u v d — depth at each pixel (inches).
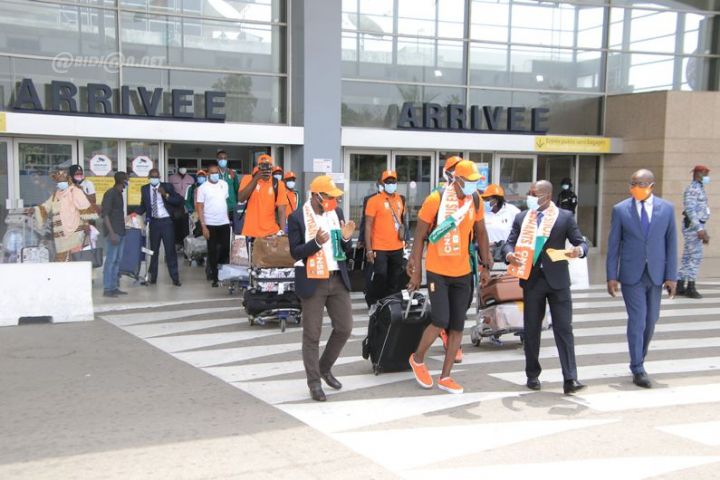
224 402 235.3
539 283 248.1
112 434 203.2
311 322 236.4
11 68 541.6
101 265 450.9
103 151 569.0
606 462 184.1
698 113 704.4
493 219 388.2
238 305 421.7
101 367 279.4
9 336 335.6
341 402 236.4
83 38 564.7
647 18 770.8
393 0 671.8
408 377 269.4
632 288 259.1
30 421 214.2
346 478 173.0
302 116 611.5
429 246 243.8
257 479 171.9
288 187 453.4
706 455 189.5
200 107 605.9
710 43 795.4
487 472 177.3
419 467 180.2
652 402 238.4
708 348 324.5
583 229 768.3
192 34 600.7
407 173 682.2
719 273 613.0
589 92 756.6
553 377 271.3
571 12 743.7
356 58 661.9
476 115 700.7
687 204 478.3
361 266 444.1
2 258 448.1
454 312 245.3
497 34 716.0
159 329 354.6
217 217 478.9
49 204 436.8
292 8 623.2
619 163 747.4
